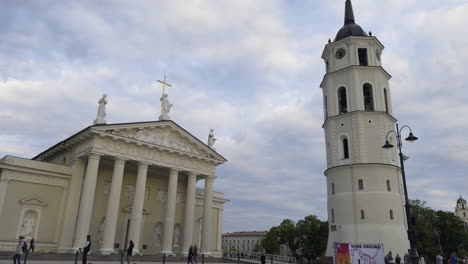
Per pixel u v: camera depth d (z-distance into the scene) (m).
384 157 46.12
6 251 32.69
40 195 37.44
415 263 22.09
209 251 43.97
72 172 39.50
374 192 44.38
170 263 35.53
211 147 49.16
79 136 39.34
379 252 20.92
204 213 45.41
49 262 28.64
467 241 90.69
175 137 44.72
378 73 49.91
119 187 38.25
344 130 48.59
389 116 48.75
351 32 52.62
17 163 36.53
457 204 168.62
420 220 85.62
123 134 39.97
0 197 35.00
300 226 111.00
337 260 21.17
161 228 46.22
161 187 47.69
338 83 51.12
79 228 34.81
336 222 46.09
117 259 33.69
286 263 52.81
